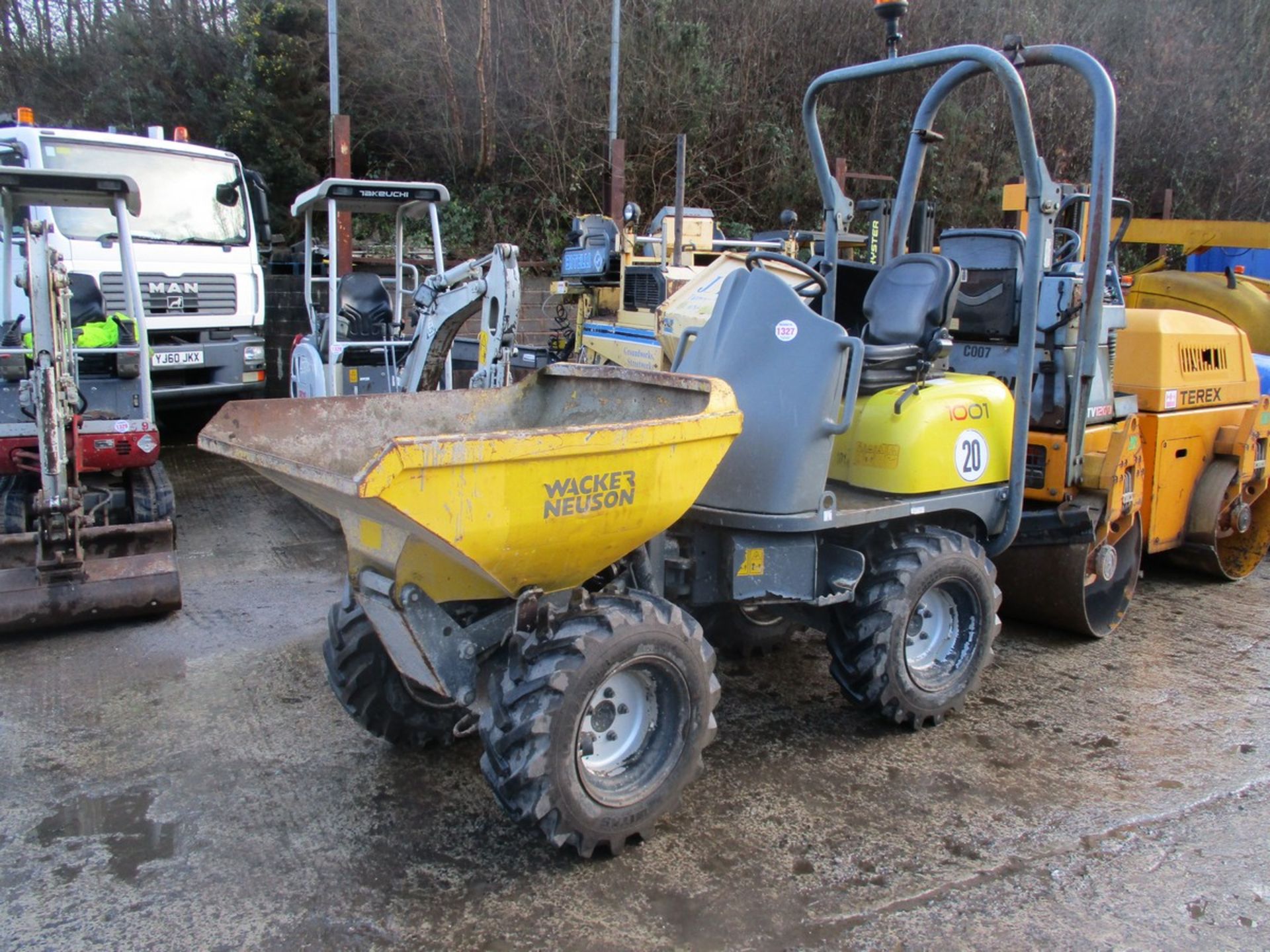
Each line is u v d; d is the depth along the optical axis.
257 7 14.15
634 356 8.93
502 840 3.24
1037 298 4.13
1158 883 3.06
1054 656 5.02
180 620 5.18
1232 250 10.11
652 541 3.56
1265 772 3.79
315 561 6.23
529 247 14.94
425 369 6.41
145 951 2.67
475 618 3.29
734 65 16.73
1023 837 3.31
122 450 5.78
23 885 2.95
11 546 5.04
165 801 3.44
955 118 17.83
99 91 15.00
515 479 2.73
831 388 3.60
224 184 8.91
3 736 3.90
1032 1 19.45
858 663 3.88
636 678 3.15
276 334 11.41
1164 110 20.05
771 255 4.14
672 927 2.80
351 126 13.45
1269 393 7.02
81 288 7.41
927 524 4.35
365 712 3.64
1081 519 4.66
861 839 3.27
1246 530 6.37
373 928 2.78
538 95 14.97
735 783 3.64
